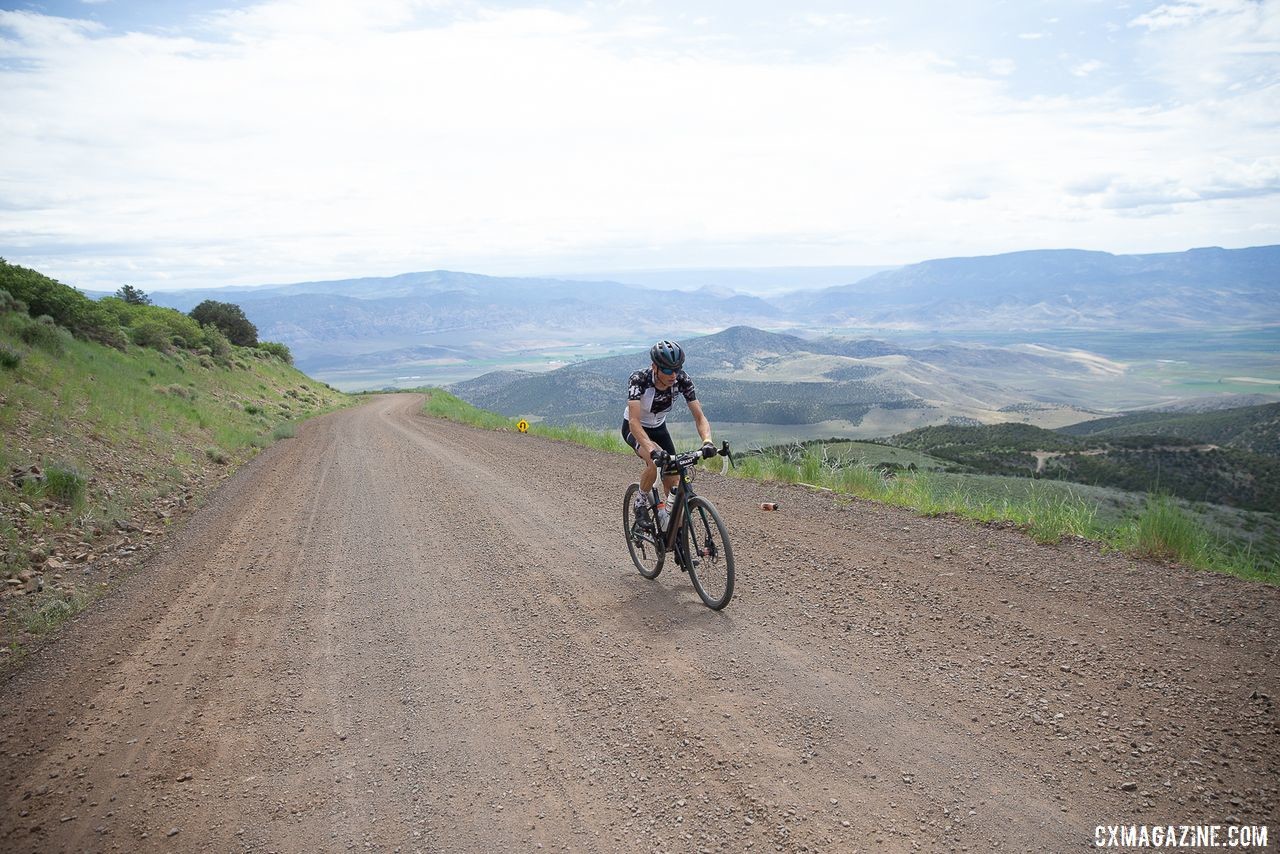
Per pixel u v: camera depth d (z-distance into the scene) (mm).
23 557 7016
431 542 7945
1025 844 2576
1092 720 3379
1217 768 2938
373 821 2971
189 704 4180
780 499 9133
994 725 3395
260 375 50438
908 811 2803
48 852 2844
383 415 38312
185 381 29578
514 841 2789
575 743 3510
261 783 3299
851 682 3939
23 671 4785
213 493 11883
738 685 4000
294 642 5117
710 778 3123
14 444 10148
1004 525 6973
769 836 2707
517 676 4348
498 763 3373
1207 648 4043
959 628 4582
